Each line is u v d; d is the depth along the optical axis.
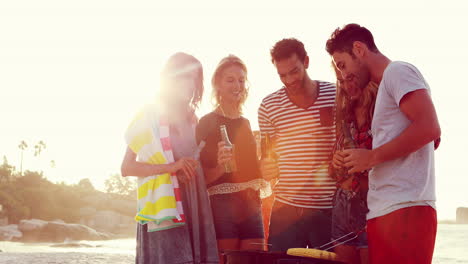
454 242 32.81
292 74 3.75
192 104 3.46
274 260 2.66
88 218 126.06
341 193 3.05
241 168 3.89
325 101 3.87
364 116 2.81
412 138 2.32
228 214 3.80
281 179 3.99
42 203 118.50
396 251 2.44
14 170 140.50
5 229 95.00
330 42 2.80
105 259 10.18
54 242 92.56
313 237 3.83
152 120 3.18
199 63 3.42
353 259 3.08
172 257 3.04
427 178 2.47
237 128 3.97
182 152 3.31
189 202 3.21
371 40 2.73
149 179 3.09
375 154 2.47
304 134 3.88
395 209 2.46
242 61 4.06
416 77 2.42
